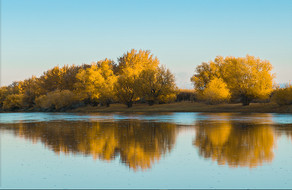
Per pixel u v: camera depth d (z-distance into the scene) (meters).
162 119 50.16
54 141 25.77
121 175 15.11
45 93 125.31
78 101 105.81
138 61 113.88
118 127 37.44
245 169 16.00
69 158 18.86
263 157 18.77
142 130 33.72
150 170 15.97
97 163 17.52
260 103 75.06
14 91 147.50
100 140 26.20
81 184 13.80
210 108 75.31
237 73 72.81
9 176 15.09
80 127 37.94
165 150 21.28
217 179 14.38
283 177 14.58
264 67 72.25
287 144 23.31
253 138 26.55
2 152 20.88
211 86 79.12
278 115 55.22
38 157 19.19
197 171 15.72
